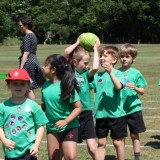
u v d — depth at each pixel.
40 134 5.92
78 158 8.39
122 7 88.44
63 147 6.41
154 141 9.64
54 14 92.38
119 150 7.63
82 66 7.21
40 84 11.09
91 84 7.48
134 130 8.19
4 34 86.62
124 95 8.21
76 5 93.44
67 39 92.12
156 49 55.19
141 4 88.06
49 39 91.50
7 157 5.92
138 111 8.21
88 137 7.25
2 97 16.20
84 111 7.22
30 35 11.12
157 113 12.59
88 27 93.00
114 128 7.57
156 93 16.36
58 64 6.31
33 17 93.31
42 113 5.95
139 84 8.31
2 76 22.97
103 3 90.44
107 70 7.39
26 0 93.56
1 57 42.06
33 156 5.86
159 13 90.12
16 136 5.85
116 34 93.50
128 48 8.26
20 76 5.84
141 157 8.45
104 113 7.63
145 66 28.59
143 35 92.75
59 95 6.30
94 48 7.49
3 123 5.92
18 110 5.88
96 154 7.25
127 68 8.38
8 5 90.12
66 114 6.39
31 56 11.09
